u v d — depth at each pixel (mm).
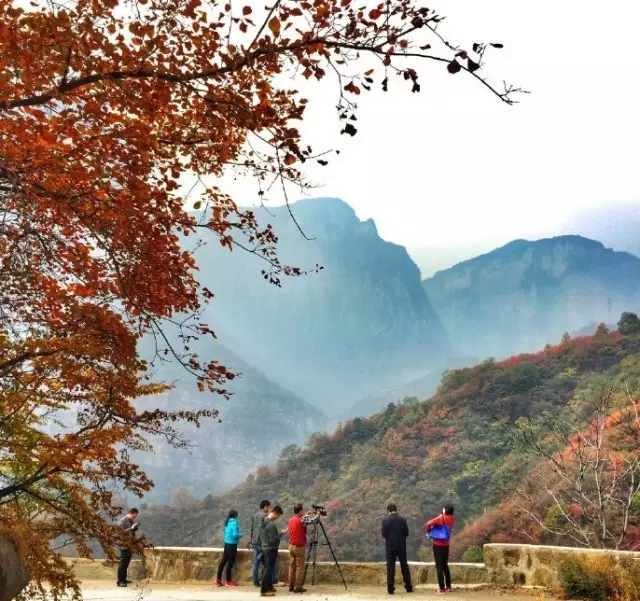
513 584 10734
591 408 34906
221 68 4418
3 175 4203
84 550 5609
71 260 5047
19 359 5176
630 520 15859
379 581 12078
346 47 4113
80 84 4340
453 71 3826
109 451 5379
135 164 4715
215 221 5359
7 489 5125
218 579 12227
